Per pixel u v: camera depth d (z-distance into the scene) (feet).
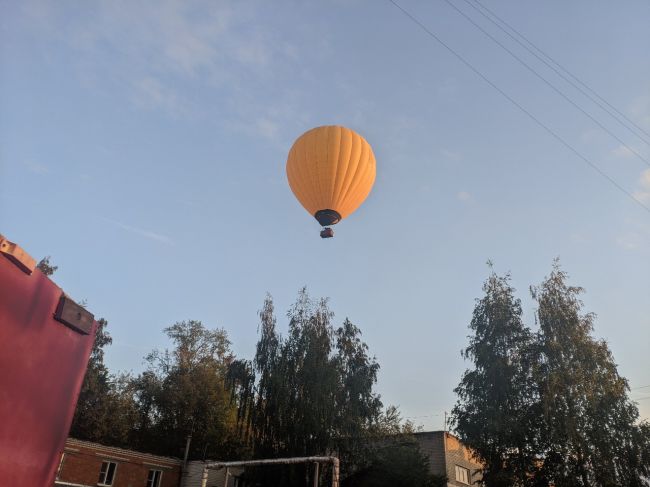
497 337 82.58
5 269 20.45
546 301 82.74
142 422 127.13
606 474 69.00
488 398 78.07
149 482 96.22
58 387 23.94
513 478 72.95
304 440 84.64
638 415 73.15
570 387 73.20
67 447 83.97
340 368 90.99
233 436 123.24
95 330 27.27
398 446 88.07
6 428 20.43
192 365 132.36
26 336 21.70
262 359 93.04
